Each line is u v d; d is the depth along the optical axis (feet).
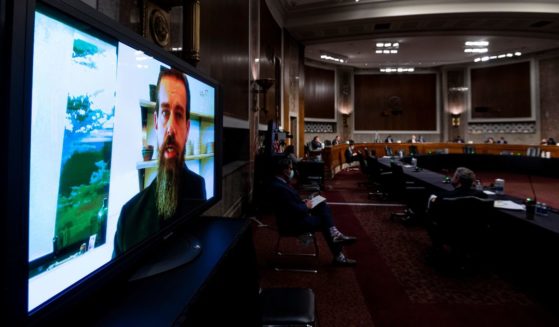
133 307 3.11
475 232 9.39
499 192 12.53
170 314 2.99
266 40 23.04
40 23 2.42
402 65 48.49
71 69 2.75
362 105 50.39
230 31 14.43
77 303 2.80
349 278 9.66
